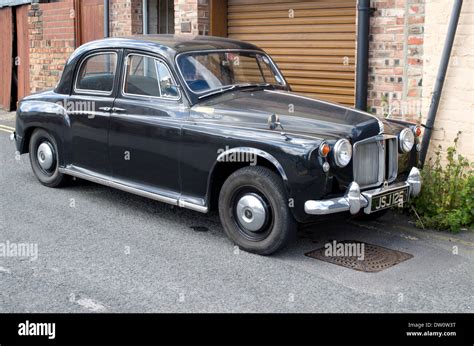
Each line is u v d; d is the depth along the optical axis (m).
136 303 4.79
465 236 6.49
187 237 6.34
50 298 4.86
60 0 14.58
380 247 6.13
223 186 5.95
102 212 7.15
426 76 7.46
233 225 5.96
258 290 5.06
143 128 6.55
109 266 5.54
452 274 5.46
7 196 7.77
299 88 9.64
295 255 5.87
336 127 5.76
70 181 8.20
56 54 14.28
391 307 4.79
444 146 7.34
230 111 6.14
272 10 9.91
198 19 10.65
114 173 7.04
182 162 6.25
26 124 8.14
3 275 5.30
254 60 7.18
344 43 8.93
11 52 16.02
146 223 6.78
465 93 7.11
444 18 7.21
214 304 4.79
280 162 5.50
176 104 6.39
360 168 5.76
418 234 6.54
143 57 6.74
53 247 6.00
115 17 12.55
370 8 8.00
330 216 5.62
